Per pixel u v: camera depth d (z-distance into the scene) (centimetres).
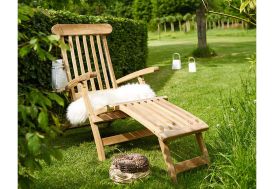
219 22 3216
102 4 1260
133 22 775
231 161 267
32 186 279
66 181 293
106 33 454
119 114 355
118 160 292
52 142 396
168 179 294
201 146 315
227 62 1088
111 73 441
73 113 347
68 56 514
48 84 463
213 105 527
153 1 3167
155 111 329
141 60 858
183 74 861
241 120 315
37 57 441
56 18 493
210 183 270
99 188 278
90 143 391
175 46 1777
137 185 279
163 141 290
